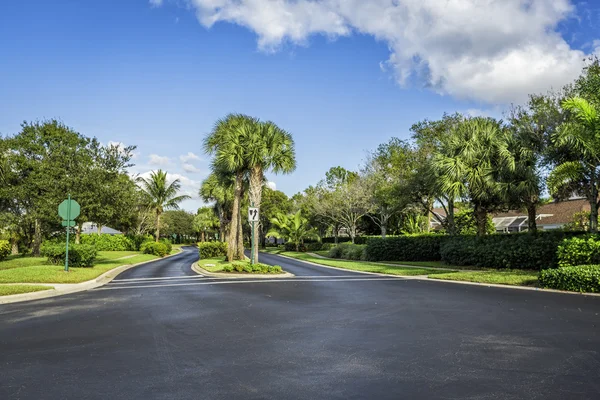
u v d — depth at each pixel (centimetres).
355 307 1077
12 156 3128
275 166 2323
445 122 2936
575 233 1880
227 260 2759
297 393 493
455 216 3478
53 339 759
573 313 966
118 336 779
